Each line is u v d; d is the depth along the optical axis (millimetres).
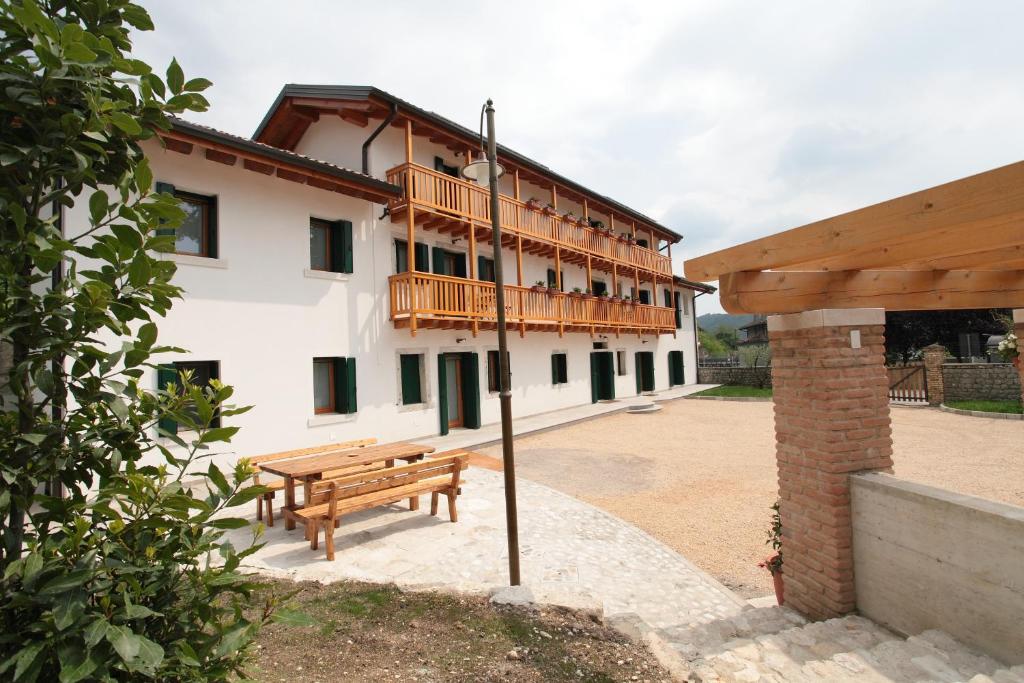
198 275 8984
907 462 10078
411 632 3799
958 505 3289
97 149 1844
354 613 4102
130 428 1922
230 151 8680
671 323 24781
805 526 4324
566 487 9125
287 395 10156
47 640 1569
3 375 1896
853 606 4012
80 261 7449
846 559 4023
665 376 26422
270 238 10039
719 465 10609
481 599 4301
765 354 41438
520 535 6387
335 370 11414
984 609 3141
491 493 8289
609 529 6750
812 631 3682
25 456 1773
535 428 14711
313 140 14227
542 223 16812
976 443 11453
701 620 4516
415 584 4645
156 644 1652
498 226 4754
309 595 4445
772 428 14922
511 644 3613
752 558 6129
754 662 3291
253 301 9711
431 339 13375
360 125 12711
